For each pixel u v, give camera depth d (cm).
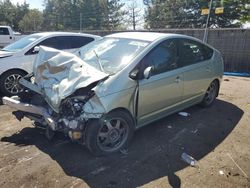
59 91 352
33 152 381
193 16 3089
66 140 417
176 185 316
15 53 671
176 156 379
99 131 355
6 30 1608
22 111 421
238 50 1180
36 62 420
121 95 359
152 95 407
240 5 2772
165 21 3259
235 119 524
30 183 314
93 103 341
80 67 372
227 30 1194
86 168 345
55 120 357
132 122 391
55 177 326
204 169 350
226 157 381
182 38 479
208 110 570
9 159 363
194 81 498
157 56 420
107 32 1669
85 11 4447
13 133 444
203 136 445
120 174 334
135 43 432
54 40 728
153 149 396
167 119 511
